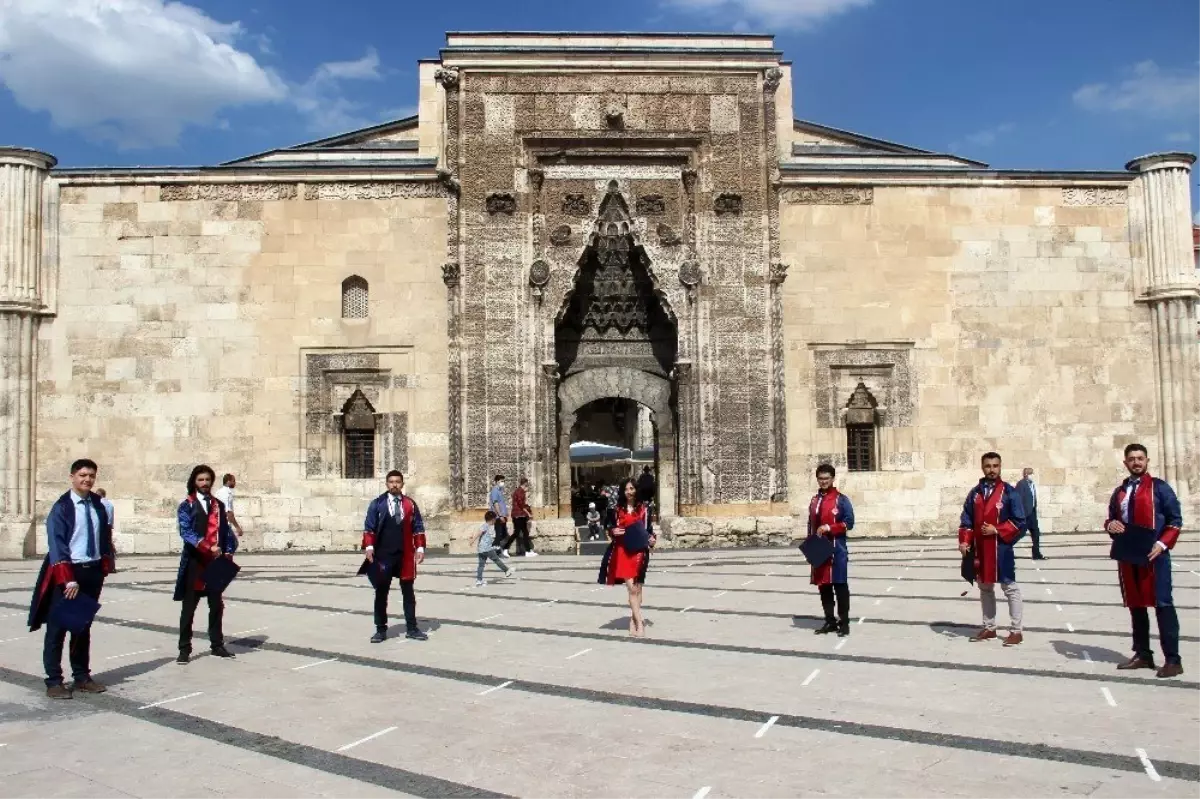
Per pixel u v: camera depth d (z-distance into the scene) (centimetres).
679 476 2472
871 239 2605
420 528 1185
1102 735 695
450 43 2512
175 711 822
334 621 1299
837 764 641
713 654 1025
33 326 2459
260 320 2506
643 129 2509
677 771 634
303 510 2478
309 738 730
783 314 2575
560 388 2598
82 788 620
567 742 705
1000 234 2627
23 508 2400
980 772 618
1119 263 2639
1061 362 2609
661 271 2494
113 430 2466
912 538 2530
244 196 2528
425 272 2534
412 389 2508
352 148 2808
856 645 1059
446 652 1063
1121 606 1292
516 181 2486
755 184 2514
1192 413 2572
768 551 2300
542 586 1666
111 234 2502
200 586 1052
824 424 2566
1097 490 2584
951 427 2580
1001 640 1073
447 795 597
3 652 1098
